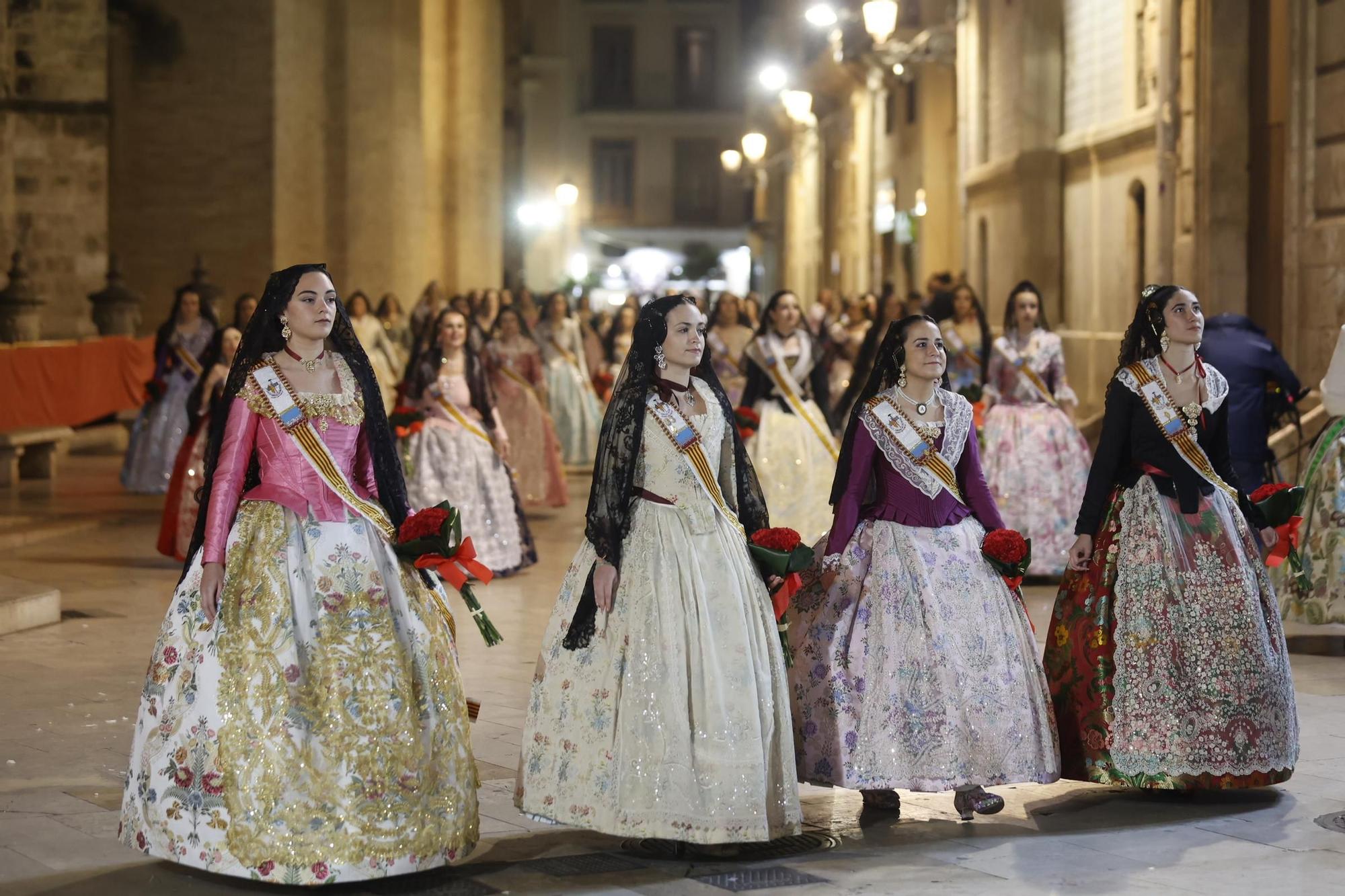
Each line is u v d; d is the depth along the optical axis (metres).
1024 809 5.99
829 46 39.66
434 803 4.96
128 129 24.75
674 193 65.81
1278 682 6.02
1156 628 5.95
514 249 63.34
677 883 5.06
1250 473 9.86
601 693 5.23
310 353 5.27
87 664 8.46
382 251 28.66
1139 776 5.89
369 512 5.17
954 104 31.81
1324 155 13.12
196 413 11.52
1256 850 5.40
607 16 65.25
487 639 5.20
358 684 4.93
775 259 57.53
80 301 23.33
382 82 28.38
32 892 4.93
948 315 12.84
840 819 5.86
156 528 13.89
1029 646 5.88
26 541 12.96
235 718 4.85
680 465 5.36
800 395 11.67
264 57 24.72
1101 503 6.13
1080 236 23.14
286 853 4.75
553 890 4.99
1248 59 16.67
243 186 24.80
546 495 15.32
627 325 26.45
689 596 5.25
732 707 5.19
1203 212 16.91
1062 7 23.80
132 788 4.99
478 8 35.38
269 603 4.96
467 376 11.59
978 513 6.05
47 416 18.02
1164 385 6.11
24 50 23.02
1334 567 8.73
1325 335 13.08
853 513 5.88
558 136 65.12
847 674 5.73
